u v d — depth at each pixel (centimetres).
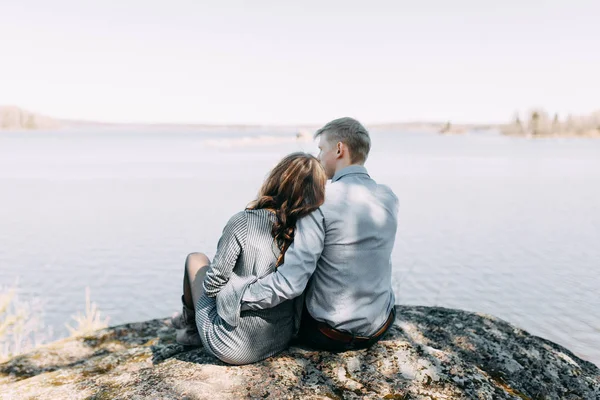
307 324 262
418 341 306
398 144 19338
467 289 1645
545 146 17250
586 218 3203
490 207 3688
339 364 258
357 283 247
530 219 3144
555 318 1384
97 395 235
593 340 1234
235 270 243
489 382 259
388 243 253
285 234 235
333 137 260
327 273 247
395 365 262
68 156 10838
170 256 2167
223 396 226
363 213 243
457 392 245
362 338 259
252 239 235
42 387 263
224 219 3089
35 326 586
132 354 309
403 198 4172
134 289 1702
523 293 1602
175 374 246
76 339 370
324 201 240
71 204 3809
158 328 394
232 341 245
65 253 2225
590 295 1577
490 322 341
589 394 272
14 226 2898
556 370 289
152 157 10356
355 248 243
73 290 1691
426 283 1711
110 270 1942
